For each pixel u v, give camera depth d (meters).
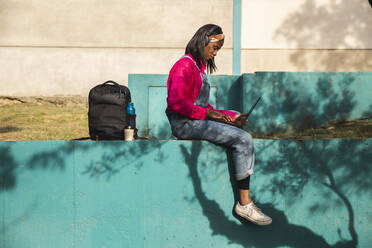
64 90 9.09
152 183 3.05
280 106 5.25
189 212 3.06
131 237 3.05
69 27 9.05
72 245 3.04
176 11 9.04
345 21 8.95
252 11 8.98
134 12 9.04
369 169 3.10
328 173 3.09
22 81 9.08
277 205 3.08
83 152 3.02
